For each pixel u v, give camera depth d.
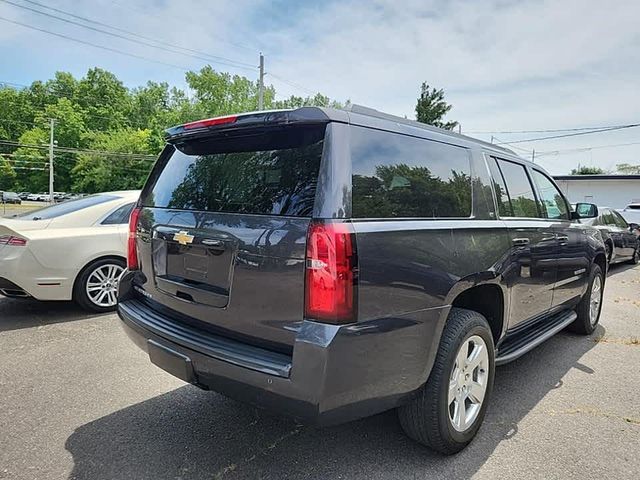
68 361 3.84
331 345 1.84
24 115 66.56
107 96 67.38
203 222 2.37
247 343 2.16
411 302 2.16
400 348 2.12
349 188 2.04
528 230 3.29
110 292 5.32
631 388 3.56
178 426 2.83
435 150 2.64
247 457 2.51
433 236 2.35
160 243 2.66
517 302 3.16
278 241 2.00
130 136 58.97
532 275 3.33
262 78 25.70
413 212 2.35
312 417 1.89
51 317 5.09
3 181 62.34
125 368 3.72
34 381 3.45
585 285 4.59
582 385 3.61
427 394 2.38
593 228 4.91
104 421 2.88
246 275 2.11
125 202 5.56
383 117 2.42
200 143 2.74
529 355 4.32
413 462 2.49
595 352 4.43
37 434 2.71
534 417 3.05
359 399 2.00
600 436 2.82
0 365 3.74
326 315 1.88
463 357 2.59
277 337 2.02
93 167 57.31
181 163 2.84
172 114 60.00
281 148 2.24
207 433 2.75
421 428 2.43
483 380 2.75
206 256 2.32
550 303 3.80
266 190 2.21
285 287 1.98
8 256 4.75
